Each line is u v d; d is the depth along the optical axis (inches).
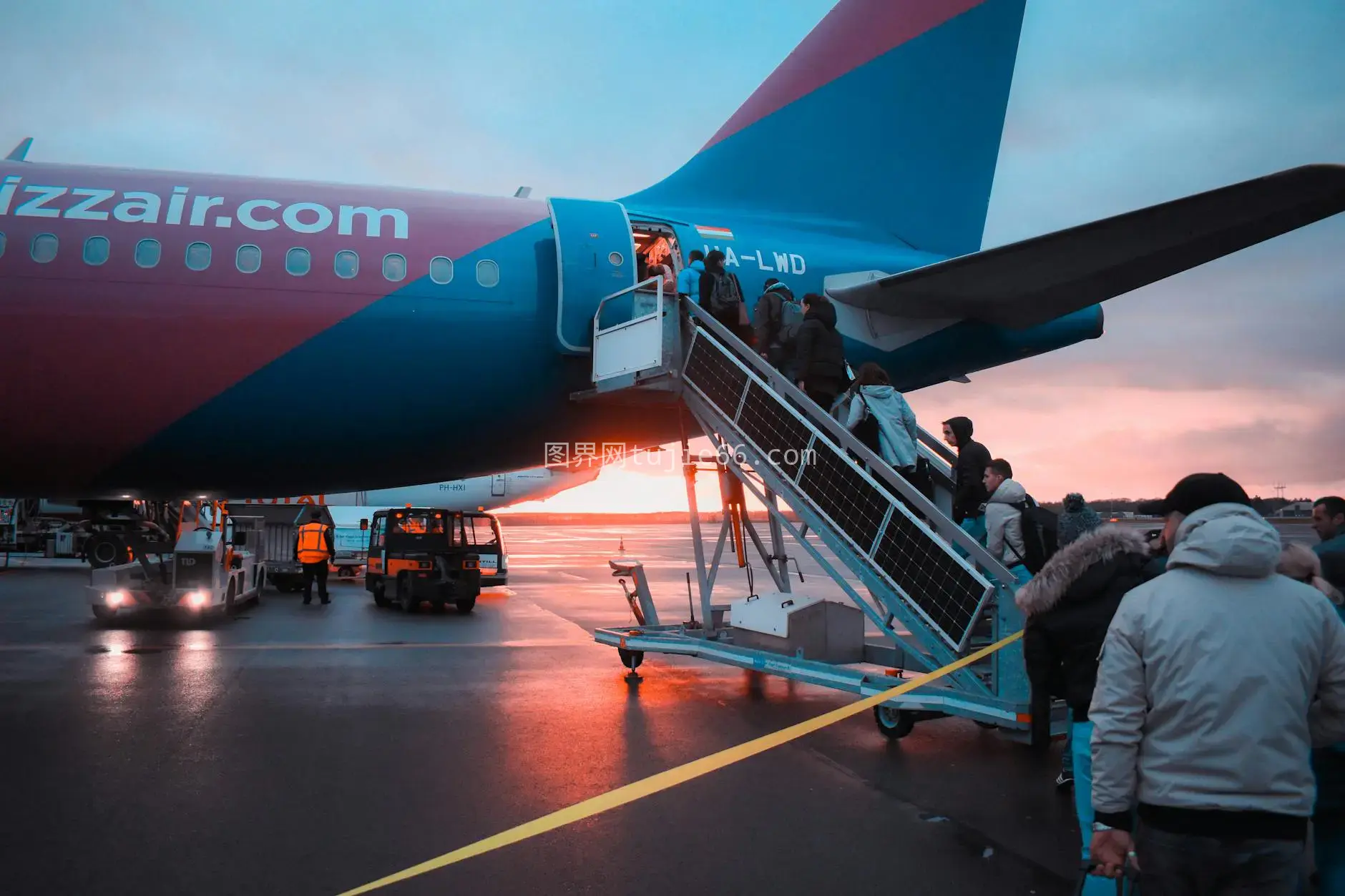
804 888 186.9
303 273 389.4
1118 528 181.5
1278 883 108.0
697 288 398.0
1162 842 111.9
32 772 258.5
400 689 392.2
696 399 390.9
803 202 513.3
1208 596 111.6
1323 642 111.6
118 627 602.5
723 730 321.7
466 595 722.2
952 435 350.6
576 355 422.9
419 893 180.7
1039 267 382.3
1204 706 108.6
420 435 424.5
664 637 402.6
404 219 414.6
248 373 385.1
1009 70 526.3
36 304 365.7
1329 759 149.6
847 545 323.6
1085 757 181.8
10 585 881.5
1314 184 287.9
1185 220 320.5
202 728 314.7
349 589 963.3
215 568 634.8
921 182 523.2
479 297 408.5
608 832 218.1
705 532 3703.3
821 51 520.7
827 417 324.8
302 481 445.4
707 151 518.3
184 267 378.6
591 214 430.0
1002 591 267.1
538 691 390.3
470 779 256.5
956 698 275.0
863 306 448.1
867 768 280.7
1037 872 197.6
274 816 224.4
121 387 376.2
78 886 181.2
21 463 402.0
